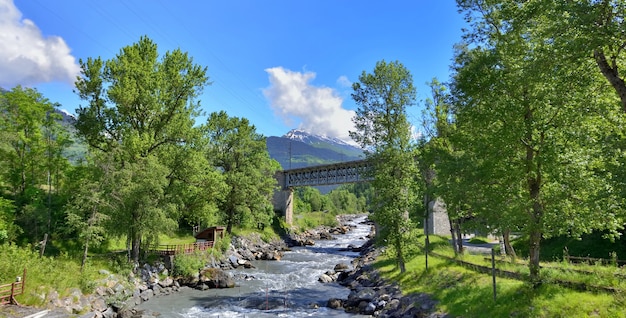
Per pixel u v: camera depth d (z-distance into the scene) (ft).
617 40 43.55
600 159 52.03
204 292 114.52
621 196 42.42
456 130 85.51
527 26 53.62
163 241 166.40
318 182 286.25
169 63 130.11
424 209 110.42
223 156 216.33
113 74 125.59
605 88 52.31
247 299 105.29
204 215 150.00
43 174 143.13
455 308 68.23
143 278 115.14
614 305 45.75
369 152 113.39
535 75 50.62
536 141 57.72
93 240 103.24
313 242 268.82
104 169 109.29
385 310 85.15
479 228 63.05
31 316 73.41
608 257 100.94
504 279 70.33
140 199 112.68
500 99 59.67
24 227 120.06
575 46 43.80
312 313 91.50
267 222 236.84
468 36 67.82
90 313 83.82
